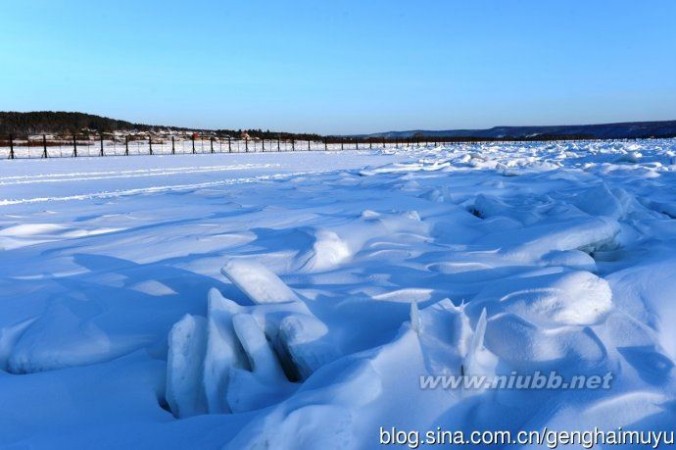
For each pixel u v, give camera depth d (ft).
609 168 47.75
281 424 6.05
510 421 7.00
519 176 45.32
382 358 7.82
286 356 9.21
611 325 9.48
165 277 13.50
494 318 9.31
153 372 8.90
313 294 11.41
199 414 8.14
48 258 16.40
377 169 56.80
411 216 20.98
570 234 16.15
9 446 6.79
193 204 29.86
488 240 17.75
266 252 16.03
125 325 10.68
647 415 7.09
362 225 19.21
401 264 14.49
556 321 9.27
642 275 11.87
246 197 33.24
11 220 24.41
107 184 44.45
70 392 8.43
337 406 6.43
